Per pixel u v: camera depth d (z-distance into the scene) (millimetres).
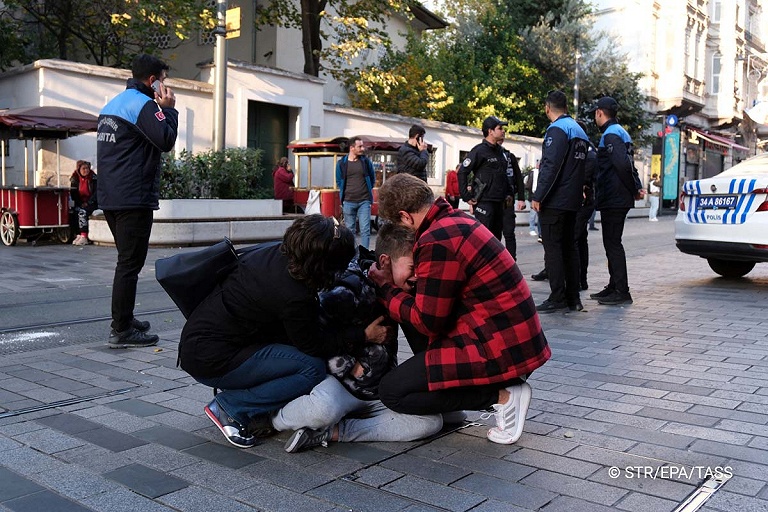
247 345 3334
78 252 11805
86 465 3141
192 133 16469
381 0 21438
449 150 23266
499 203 8281
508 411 3348
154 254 11344
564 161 6504
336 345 3309
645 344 5430
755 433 3480
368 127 20875
